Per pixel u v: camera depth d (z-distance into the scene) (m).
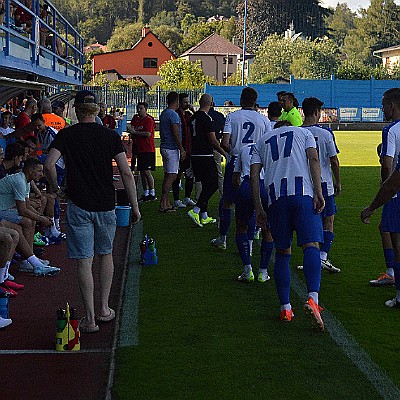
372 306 7.42
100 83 75.31
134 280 8.50
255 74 76.69
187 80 73.81
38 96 19.66
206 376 5.41
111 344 6.27
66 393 5.20
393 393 5.10
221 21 135.12
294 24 114.12
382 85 52.53
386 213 7.13
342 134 44.81
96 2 173.00
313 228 6.45
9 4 12.55
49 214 10.75
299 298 7.70
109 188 6.64
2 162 9.00
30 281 8.55
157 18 169.25
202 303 7.48
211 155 12.12
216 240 10.31
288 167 6.58
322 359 5.79
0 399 5.07
